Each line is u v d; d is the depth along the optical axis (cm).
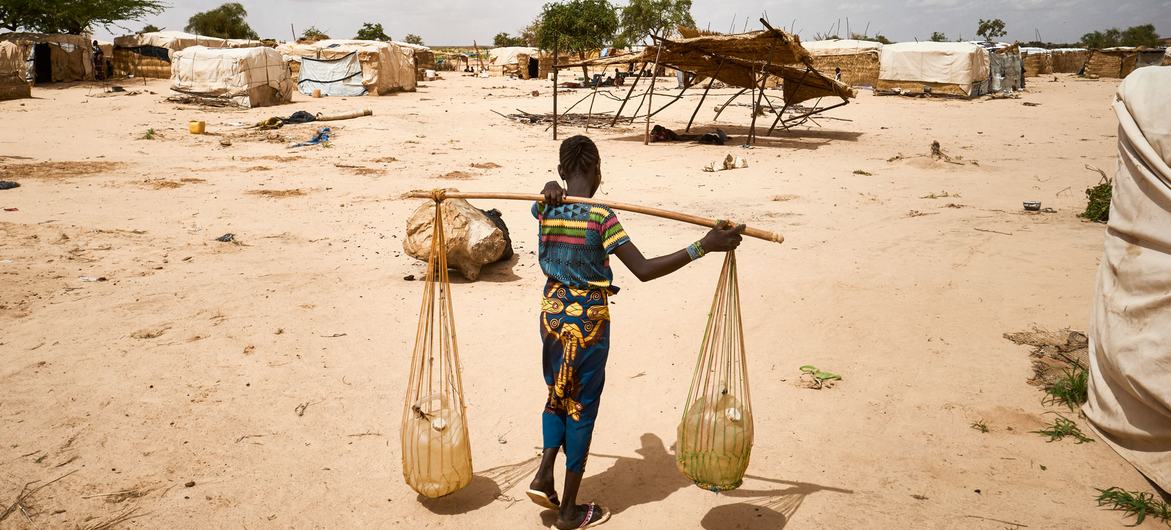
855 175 1608
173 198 1235
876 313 662
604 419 469
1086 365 531
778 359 564
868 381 519
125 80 4206
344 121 2589
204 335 596
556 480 395
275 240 960
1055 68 7038
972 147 2092
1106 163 1745
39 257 822
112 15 4856
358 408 476
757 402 489
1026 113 3134
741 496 376
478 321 648
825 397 495
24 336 582
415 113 2978
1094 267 802
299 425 451
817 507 364
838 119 2895
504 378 528
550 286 333
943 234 991
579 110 3341
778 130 2634
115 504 363
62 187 1298
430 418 354
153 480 385
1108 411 421
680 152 2028
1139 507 354
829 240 966
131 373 518
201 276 771
